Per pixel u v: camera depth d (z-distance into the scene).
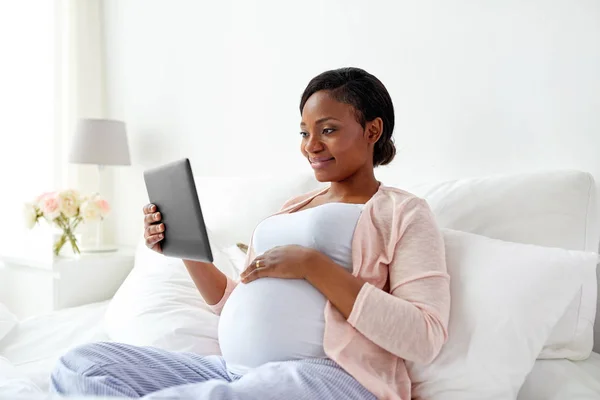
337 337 1.13
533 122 1.69
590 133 1.59
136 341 1.54
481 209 1.54
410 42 1.95
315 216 1.26
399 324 1.10
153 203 1.35
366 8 2.06
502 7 1.74
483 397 1.15
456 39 1.84
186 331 1.50
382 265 1.24
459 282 1.27
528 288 1.20
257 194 2.04
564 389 1.20
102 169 2.84
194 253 1.23
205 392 0.92
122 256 2.65
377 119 1.35
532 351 1.17
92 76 3.06
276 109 2.33
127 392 1.01
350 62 2.11
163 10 2.78
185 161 1.19
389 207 1.28
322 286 1.15
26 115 2.96
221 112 2.55
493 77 1.76
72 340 1.72
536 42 1.68
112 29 3.04
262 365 1.13
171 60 2.76
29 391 1.14
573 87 1.62
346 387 1.08
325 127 1.32
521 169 1.71
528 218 1.50
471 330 1.19
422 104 1.92
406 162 1.97
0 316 1.76
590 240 1.49
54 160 3.01
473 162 1.81
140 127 2.92
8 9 2.91
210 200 2.14
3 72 2.89
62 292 2.46
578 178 1.50
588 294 1.34
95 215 2.60
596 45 1.58
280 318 1.16
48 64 2.99
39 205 2.61
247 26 2.44
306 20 2.24
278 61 2.33
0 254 2.65
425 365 1.20
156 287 1.70
